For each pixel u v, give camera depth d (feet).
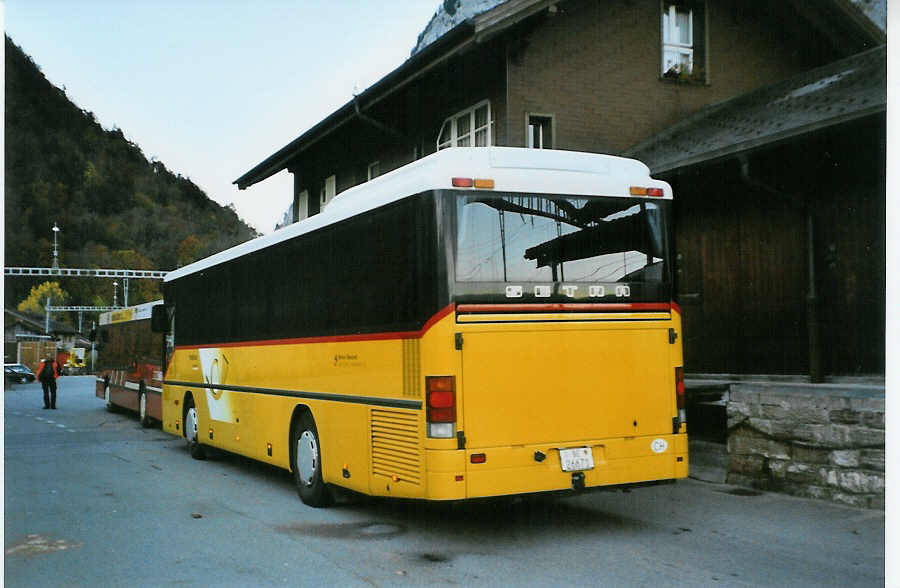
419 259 22.30
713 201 41.93
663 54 58.23
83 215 451.94
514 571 20.02
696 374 42.68
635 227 24.14
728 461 31.22
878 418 25.85
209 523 26.13
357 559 21.35
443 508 28.12
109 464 40.93
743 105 50.37
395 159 68.80
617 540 23.13
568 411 22.53
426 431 21.57
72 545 23.35
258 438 33.32
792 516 25.55
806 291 36.99
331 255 27.32
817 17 59.41
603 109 55.77
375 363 24.25
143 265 408.46
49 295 401.49
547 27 54.65
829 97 40.14
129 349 68.39
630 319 23.62
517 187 22.80
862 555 21.12
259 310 33.58
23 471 38.42
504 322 22.08
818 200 36.17
